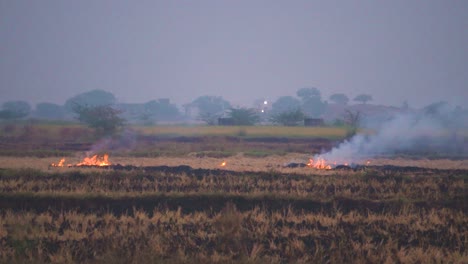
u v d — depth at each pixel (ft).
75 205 248.32
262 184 291.79
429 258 175.63
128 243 182.91
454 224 220.84
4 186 271.90
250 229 209.56
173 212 229.04
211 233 198.80
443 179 316.19
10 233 195.93
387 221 221.46
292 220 222.89
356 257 178.60
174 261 161.17
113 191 264.93
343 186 292.20
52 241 189.67
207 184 288.92
